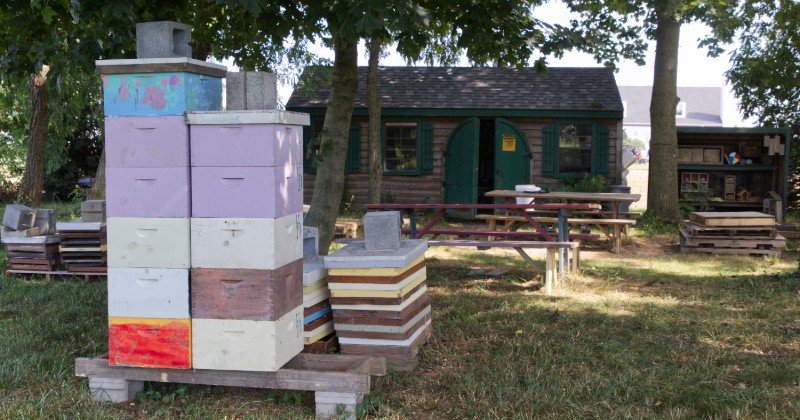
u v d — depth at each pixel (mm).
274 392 4879
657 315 7258
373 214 5680
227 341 4488
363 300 5395
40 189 14180
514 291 8758
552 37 7656
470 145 17922
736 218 12102
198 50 11102
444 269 10586
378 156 16391
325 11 6430
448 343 6184
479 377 5211
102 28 6051
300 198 4887
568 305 7805
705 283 9367
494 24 7773
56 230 9922
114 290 4605
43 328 6531
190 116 4438
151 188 4520
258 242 4418
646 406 4625
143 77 4496
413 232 9516
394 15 5918
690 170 17781
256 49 9227
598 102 17703
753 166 17281
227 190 4438
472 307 7629
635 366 5500
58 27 7125
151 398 4738
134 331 4598
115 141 4551
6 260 10625
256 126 4391
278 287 4488
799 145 20156
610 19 16547
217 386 5016
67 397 4691
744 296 8305
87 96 17234
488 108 17719
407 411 4562
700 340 6254
